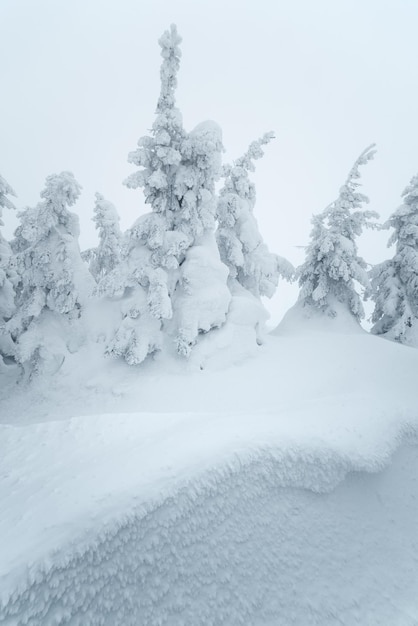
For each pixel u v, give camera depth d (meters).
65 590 3.74
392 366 14.12
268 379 13.93
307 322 21.58
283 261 21.75
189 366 14.58
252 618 4.33
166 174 15.79
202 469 5.03
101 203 21.50
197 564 4.43
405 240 22.58
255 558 4.77
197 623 4.09
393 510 6.39
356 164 21.12
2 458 6.35
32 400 14.55
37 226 15.58
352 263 20.36
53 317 16.39
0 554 3.90
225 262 19.11
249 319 16.09
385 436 7.36
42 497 4.80
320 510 5.66
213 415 7.95
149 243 14.82
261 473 5.37
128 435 6.86
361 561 5.41
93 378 14.80
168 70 14.85
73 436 7.03
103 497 4.57
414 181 22.38
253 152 19.27
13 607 3.51
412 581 5.38
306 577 4.91
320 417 7.63
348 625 4.57
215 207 16.16
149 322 14.96
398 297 22.36
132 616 3.91
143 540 4.28
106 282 14.81
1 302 20.28
